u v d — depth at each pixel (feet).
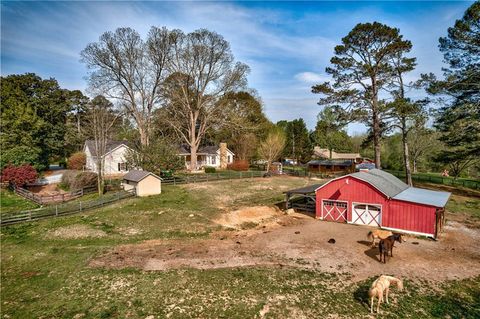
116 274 47.50
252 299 39.78
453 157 114.83
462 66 104.88
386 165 217.15
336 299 39.78
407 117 108.88
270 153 177.17
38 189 126.21
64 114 210.18
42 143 169.89
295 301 39.24
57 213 78.79
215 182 135.33
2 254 55.93
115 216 79.66
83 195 107.14
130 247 60.18
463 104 104.88
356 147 285.84
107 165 153.58
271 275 46.80
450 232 69.10
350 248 58.85
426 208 66.28
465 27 96.73
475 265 50.80
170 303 38.96
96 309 37.76
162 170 130.11
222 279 45.52
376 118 115.75
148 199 97.71
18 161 130.93
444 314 36.32
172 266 50.60
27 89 187.01
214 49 154.71
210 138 222.69
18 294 41.83
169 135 190.39
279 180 146.92
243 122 175.42
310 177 160.97
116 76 143.64
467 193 114.11
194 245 61.52
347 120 120.16
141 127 150.61
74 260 53.26
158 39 146.00
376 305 38.22
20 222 73.51
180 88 161.89
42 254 55.98
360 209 75.97
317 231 70.38
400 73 113.70
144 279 45.68
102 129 115.14
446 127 111.65
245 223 78.74
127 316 36.17
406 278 46.03
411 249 58.44
